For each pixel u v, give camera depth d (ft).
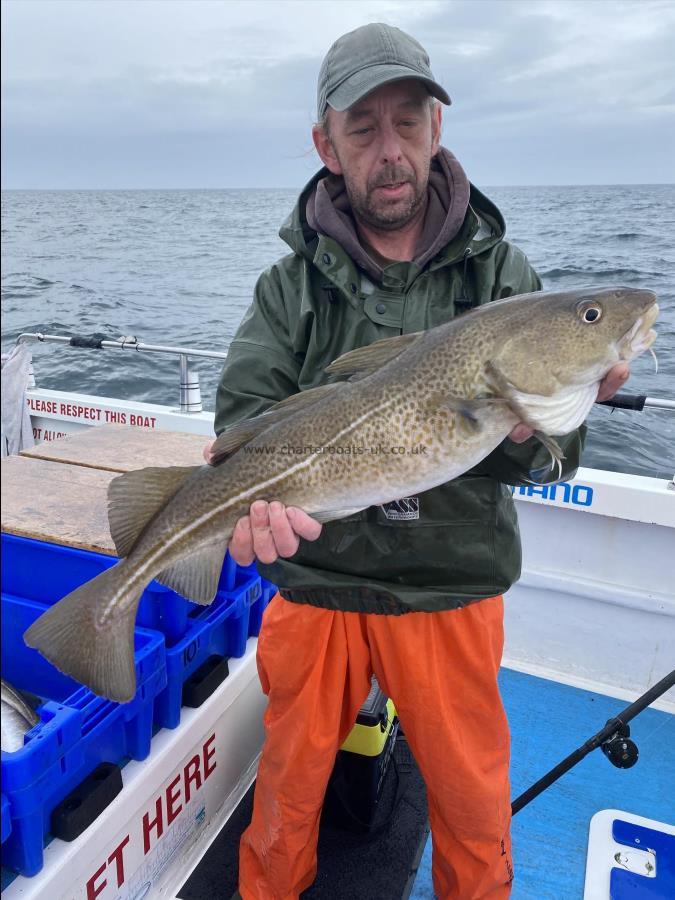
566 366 5.29
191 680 7.16
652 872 7.41
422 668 6.04
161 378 30.12
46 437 15.79
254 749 8.46
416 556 5.96
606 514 9.95
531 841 7.88
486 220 6.23
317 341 6.26
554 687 10.52
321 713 6.32
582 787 8.68
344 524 5.98
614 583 10.34
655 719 9.88
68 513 7.36
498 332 5.32
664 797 8.54
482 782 6.15
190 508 5.68
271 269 6.72
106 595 5.42
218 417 6.57
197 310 46.78
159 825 6.58
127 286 56.80
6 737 5.00
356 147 6.01
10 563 7.56
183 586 5.75
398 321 6.15
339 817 7.84
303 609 6.21
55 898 5.22
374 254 6.63
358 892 7.09
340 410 5.57
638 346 5.38
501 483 6.04
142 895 6.42
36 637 5.10
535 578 10.64
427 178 6.15
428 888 7.28
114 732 6.12
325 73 6.22
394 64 5.78
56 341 14.37
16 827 5.00
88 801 5.53
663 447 19.60
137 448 9.30
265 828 6.59
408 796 8.38
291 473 5.62
